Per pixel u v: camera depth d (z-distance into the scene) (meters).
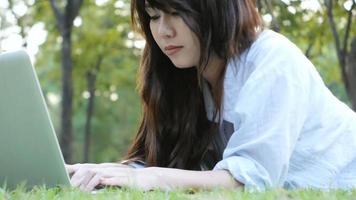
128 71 12.69
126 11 11.09
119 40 11.62
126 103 16.30
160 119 3.16
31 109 2.35
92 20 11.55
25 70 2.32
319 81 2.91
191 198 2.10
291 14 6.33
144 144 3.26
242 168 2.64
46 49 12.62
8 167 2.41
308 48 7.39
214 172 2.65
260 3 4.77
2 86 2.32
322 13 6.88
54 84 16.81
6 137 2.37
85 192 2.25
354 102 6.93
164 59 3.12
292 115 2.73
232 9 2.85
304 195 2.12
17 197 2.11
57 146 2.40
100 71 12.69
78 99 13.79
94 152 17.50
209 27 2.83
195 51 2.87
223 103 2.96
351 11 6.63
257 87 2.75
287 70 2.77
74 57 11.67
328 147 2.88
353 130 2.95
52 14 11.04
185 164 3.12
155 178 2.57
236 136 2.74
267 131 2.71
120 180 2.53
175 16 2.81
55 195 2.17
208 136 3.06
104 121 16.73
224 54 2.87
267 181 2.65
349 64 6.96
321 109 2.89
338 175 2.89
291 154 2.85
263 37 2.88
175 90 3.13
